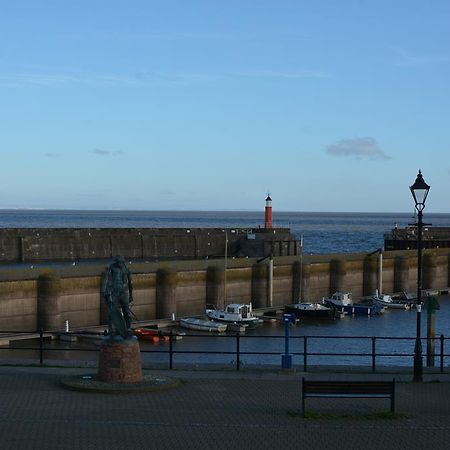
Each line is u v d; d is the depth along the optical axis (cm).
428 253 11106
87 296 7162
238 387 2578
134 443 1855
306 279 9244
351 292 10125
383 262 10600
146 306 7669
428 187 3022
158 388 2483
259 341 6369
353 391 2159
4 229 11525
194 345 6059
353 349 6019
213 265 8288
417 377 2780
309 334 7025
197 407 2259
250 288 8788
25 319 6681
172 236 12975
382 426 2067
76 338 6138
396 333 7150
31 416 2112
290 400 2378
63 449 1795
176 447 1828
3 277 6512
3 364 2997
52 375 2748
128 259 12525
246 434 1962
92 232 12338
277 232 13088
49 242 11850
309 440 1916
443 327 7369
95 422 2047
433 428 2050
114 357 2531
